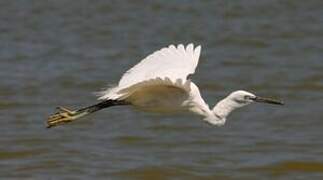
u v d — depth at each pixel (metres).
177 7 35.38
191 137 17.34
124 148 16.48
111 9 35.00
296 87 21.88
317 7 35.25
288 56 26.03
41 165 15.31
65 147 16.44
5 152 16.08
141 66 11.15
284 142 16.95
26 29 30.42
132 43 28.36
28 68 23.91
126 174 14.87
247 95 11.66
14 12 33.72
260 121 18.62
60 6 35.22
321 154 16.08
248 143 16.91
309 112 19.30
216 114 11.61
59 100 20.30
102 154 16.05
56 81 22.22
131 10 34.84
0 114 18.95
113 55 26.16
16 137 17.06
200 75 23.33
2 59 25.20
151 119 18.69
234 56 26.08
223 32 30.30
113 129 17.89
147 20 32.78
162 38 29.38
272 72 23.62
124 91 10.38
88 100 20.36
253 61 25.25
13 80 22.22
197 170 15.12
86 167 15.23
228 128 18.11
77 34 29.77
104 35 29.75
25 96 20.59
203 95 21.20
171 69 11.05
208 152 16.25
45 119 18.53
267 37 29.33
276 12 34.44
